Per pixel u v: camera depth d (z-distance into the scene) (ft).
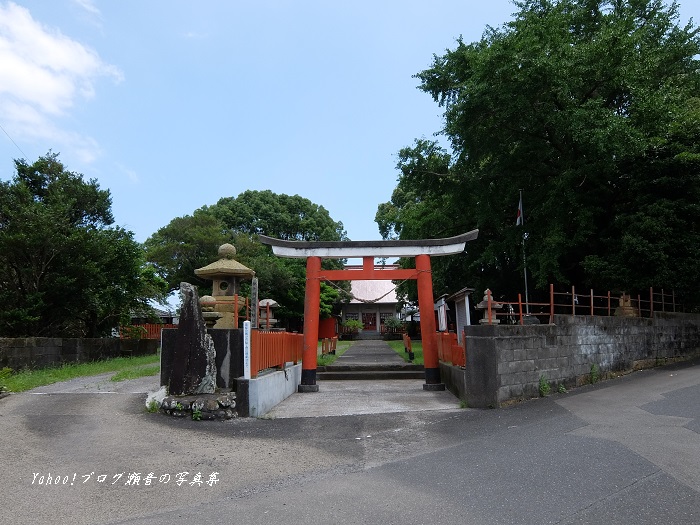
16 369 48.39
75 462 21.04
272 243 45.01
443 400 36.29
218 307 41.06
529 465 19.85
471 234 44.21
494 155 59.11
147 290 71.41
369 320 163.02
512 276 70.38
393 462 21.13
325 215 139.64
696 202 49.32
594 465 19.48
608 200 55.83
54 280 55.42
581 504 15.85
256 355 31.83
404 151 65.62
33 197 61.52
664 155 49.49
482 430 26.32
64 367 51.72
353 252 45.16
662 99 47.21
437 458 21.48
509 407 32.27
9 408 30.58
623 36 47.26
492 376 32.37
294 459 21.77
